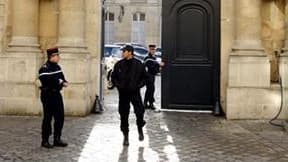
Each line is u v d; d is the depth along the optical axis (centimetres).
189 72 1423
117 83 928
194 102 1424
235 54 1277
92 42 1386
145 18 5056
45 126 898
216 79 1398
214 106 1372
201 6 1410
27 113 1293
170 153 863
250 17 1287
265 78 1266
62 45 1313
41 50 1337
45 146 896
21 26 1314
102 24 1446
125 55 931
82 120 1231
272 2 1330
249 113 1262
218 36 1401
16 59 1295
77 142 952
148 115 1345
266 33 1335
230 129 1123
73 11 1320
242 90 1259
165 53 1434
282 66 1273
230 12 1345
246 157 840
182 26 1424
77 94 1289
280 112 1261
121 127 935
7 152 858
